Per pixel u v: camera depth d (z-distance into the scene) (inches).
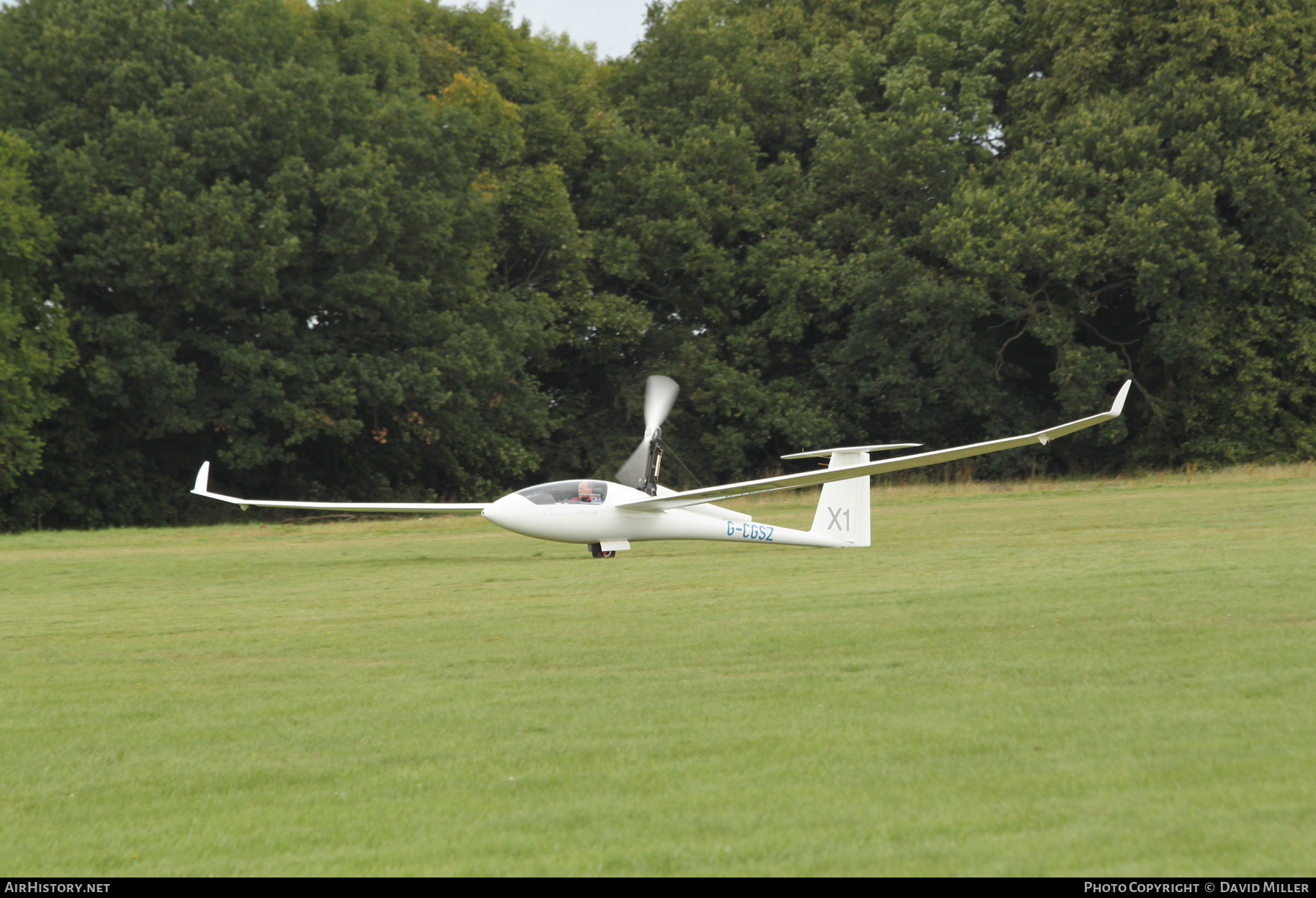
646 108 6053.2
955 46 5816.9
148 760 717.9
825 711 781.3
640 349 6043.3
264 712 839.7
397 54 5423.2
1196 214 5007.4
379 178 4547.2
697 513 2271.2
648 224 5610.2
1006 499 3732.8
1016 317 5423.2
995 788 598.2
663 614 1275.8
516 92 6008.9
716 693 852.0
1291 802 556.7
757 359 5890.8
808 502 4254.4
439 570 1961.1
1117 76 5600.4
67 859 552.7
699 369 5743.1
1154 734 686.5
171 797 642.2
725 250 5885.8
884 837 536.7
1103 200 5216.5
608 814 587.2
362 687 922.1
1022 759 647.1
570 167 6048.2
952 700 797.9
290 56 4948.3
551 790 631.2
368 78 4975.4
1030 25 5841.5
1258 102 5039.4
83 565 2203.5
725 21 6545.3
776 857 518.9
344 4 5487.2
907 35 5851.4
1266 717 714.2
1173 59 5251.0
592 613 1307.8
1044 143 5516.7
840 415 5890.8
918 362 5851.4
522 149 5620.1
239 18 4643.2
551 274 5703.7
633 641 1091.3
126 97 4328.3
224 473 5128.0
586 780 645.3
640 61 6171.3
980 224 5231.3
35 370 3998.5
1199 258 5054.1
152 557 2390.5
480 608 1400.1
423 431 4877.0
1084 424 1969.7
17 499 4500.5
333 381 4596.5
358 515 5029.5
